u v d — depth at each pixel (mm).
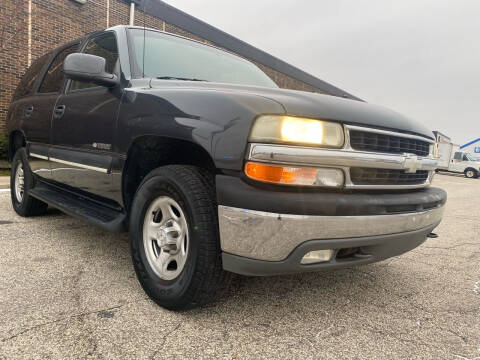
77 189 3061
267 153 1662
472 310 2307
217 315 2027
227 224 1746
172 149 2309
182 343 1729
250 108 1756
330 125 1807
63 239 3289
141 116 2219
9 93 9820
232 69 3184
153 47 2846
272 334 1863
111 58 2830
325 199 1713
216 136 1795
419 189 2348
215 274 1860
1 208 4492
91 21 11477
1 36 9508
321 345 1787
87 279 2418
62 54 3750
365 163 1858
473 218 6227
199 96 1982
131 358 1583
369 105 2193
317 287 2529
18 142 4289
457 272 3088
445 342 1889
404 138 2131
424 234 2258
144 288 2162
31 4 10086
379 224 1876
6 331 1736
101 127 2580
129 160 2371
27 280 2344
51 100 3391
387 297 2439
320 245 1730
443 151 24656
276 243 1676
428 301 2418
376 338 1891
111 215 2631
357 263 1979
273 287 2477
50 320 1860
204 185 1914
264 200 1655
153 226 2207
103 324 1854
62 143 3100
